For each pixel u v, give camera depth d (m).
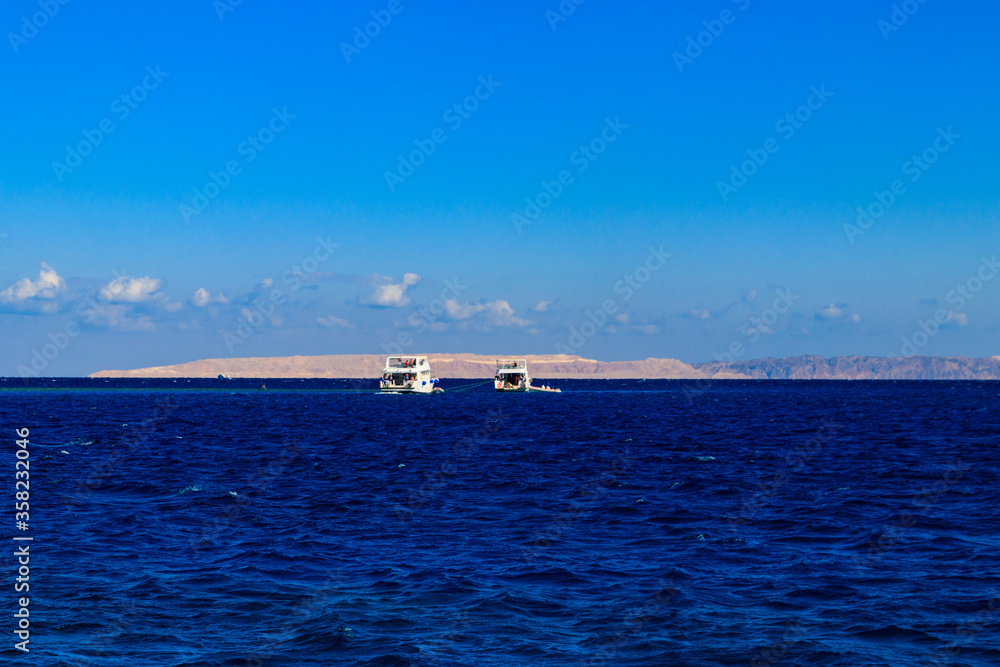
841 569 25.39
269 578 24.09
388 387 192.38
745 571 25.19
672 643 18.88
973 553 27.44
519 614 20.91
